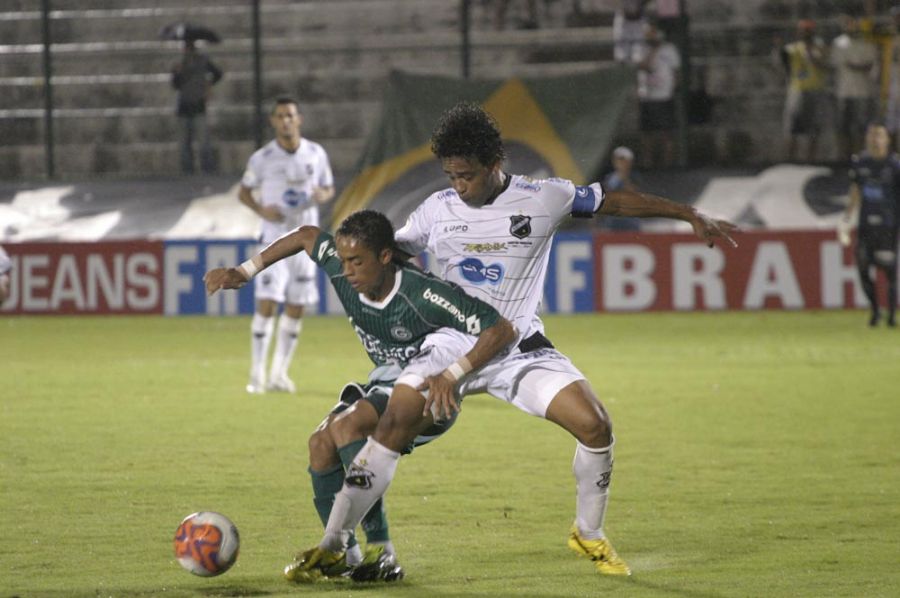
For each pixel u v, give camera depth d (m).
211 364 49.00
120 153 82.12
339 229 18.80
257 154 42.97
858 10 83.62
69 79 86.25
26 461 29.00
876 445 31.16
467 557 20.55
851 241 67.94
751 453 30.14
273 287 40.94
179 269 69.44
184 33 74.31
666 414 36.22
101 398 39.66
